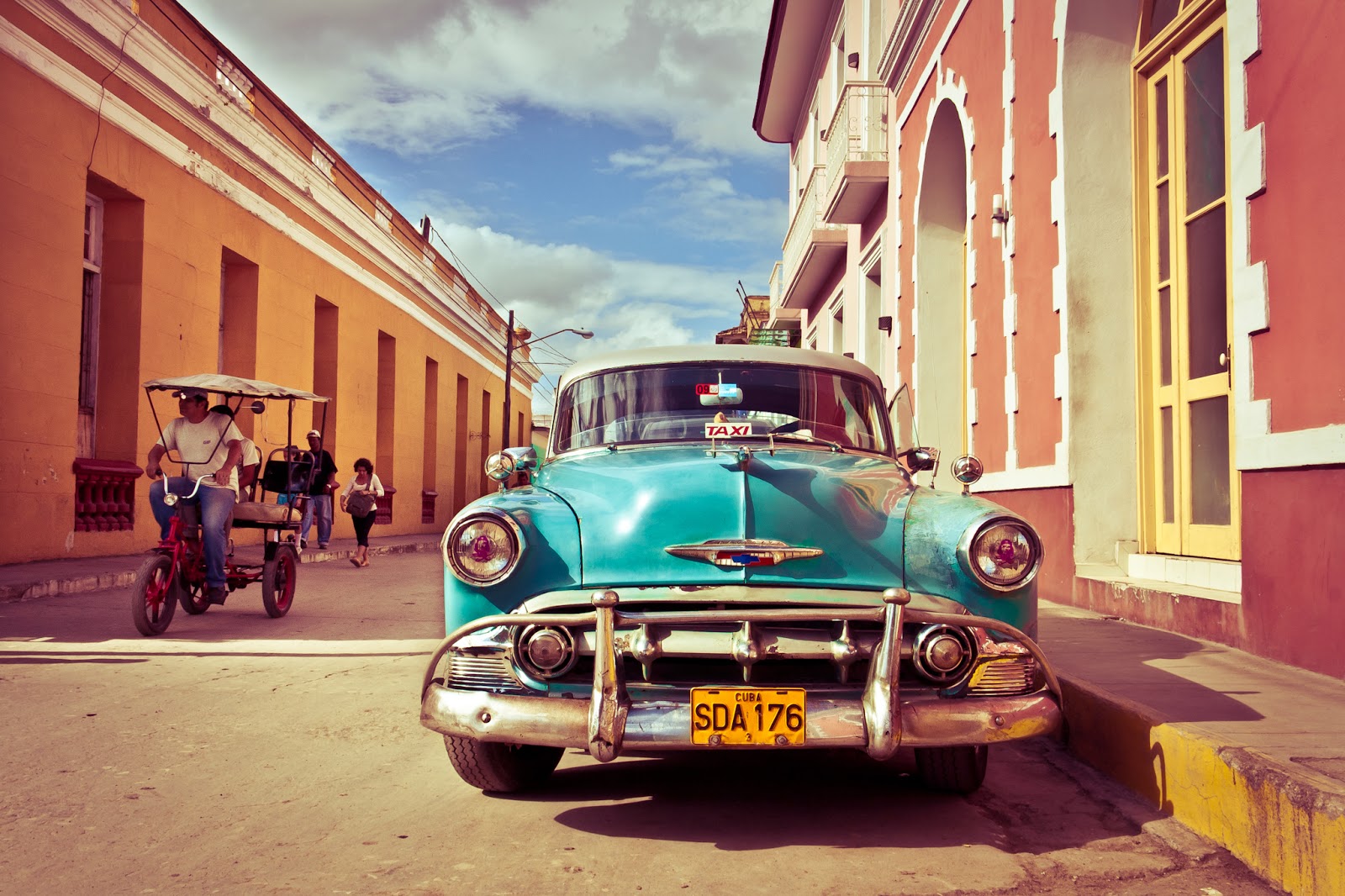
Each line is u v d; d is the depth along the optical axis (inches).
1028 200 339.3
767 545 138.2
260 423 654.5
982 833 139.2
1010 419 355.6
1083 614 287.7
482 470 1393.9
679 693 130.8
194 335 573.3
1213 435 262.5
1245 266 212.7
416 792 155.3
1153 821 144.2
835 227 695.1
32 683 226.5
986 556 137.7
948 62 445.1
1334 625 188.5
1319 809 116.1
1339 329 184.7
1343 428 182.1
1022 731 133.0
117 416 516.4
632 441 188.5
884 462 179.8
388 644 288.7
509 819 143.7
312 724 195.6
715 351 203.3
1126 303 303.0
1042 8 326.0
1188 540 274.5
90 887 116.5
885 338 579.5
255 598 404.5
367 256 871.7
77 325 468.8
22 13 428.5
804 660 136.9
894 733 126.5
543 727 131.7
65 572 406.3
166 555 299.3
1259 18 207.8
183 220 561.0
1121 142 304.8
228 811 144.3
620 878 121.4
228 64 606.5
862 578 139.2
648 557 139.4
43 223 444.8
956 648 133.0
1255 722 154.9
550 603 136.6
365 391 870.4
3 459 422.3
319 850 129.7
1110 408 302.7
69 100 461.4
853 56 658.2
